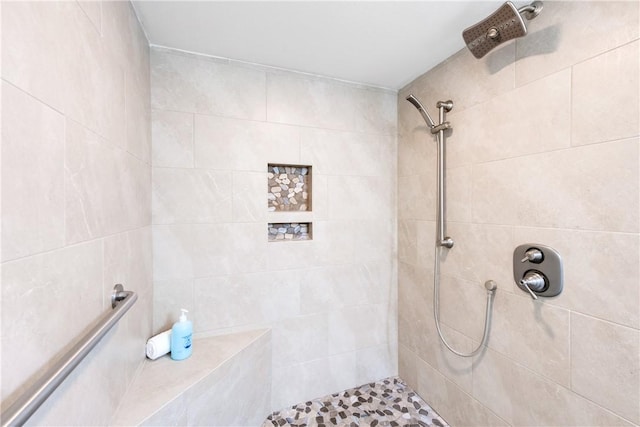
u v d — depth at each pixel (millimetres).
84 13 635
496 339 1171
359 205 1686
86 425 640
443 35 1219
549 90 961
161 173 1271
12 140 423
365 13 1078
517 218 1077
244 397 1276
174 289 1304
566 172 919
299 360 1557
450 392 1406
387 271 1762
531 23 1009
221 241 1379
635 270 765
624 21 776
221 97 1370
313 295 1581
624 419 792
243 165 1415
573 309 909
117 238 831
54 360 522
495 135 1160
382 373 1767
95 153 689
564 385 937
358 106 1671
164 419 876
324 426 1402
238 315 1421
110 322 608
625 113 777
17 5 433
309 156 1557
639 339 761
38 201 482
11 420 345
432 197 1506
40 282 486
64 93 558
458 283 1354
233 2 1007
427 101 1531
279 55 1370
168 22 1111
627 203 778
